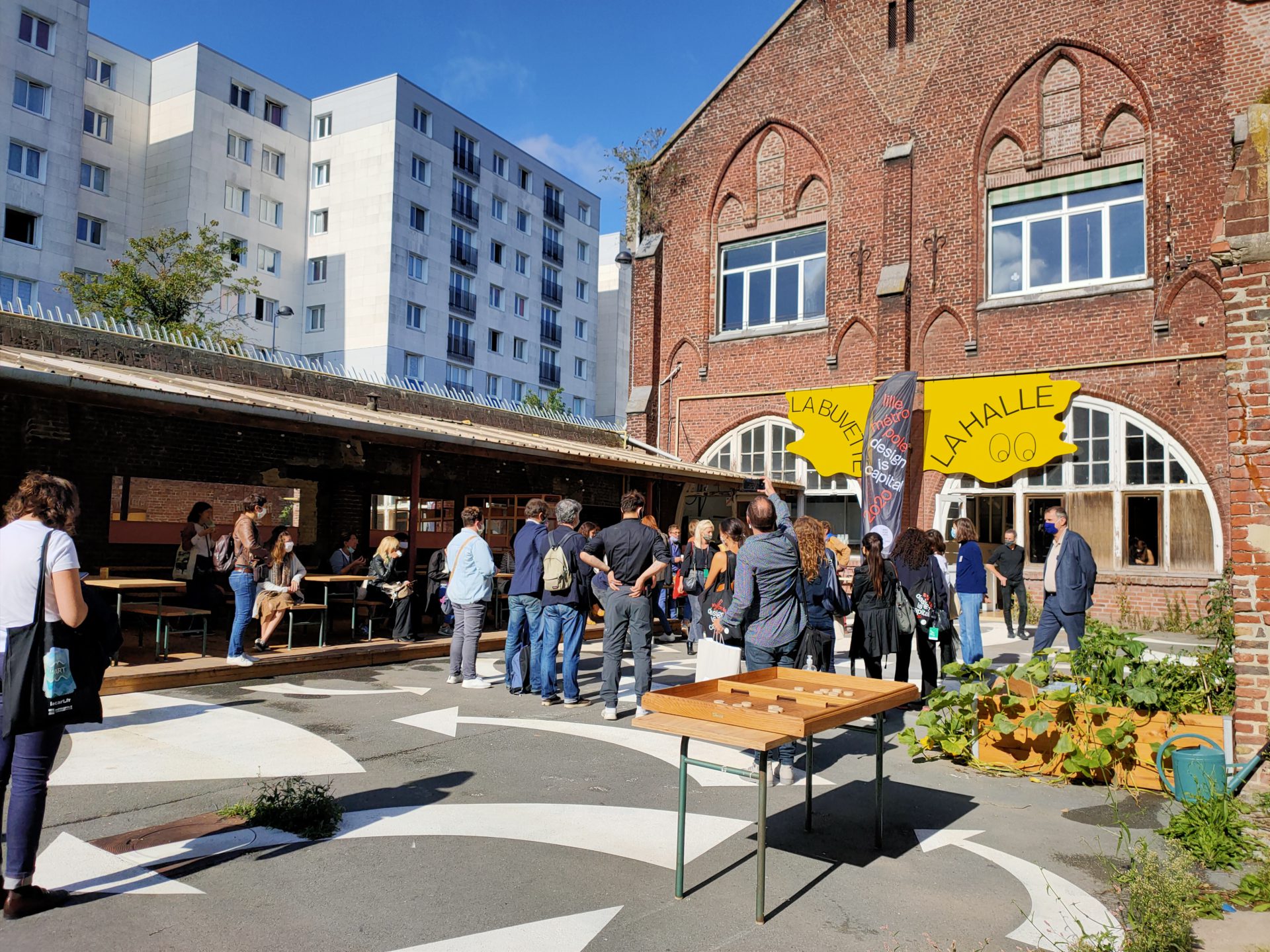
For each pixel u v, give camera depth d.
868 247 19.27
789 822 5.01
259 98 44.34
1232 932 3.60
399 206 45.25
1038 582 16.67
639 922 3.63
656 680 9.45
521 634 8.60
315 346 46.31
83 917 3.48
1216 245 5.48
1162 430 15.80
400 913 3.63
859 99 19.52
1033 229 17.53
